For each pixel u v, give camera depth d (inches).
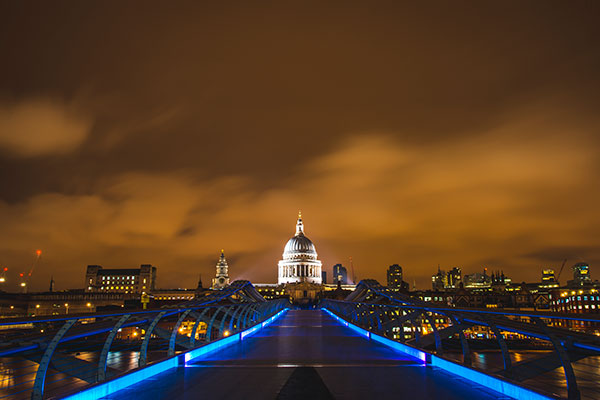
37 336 465.4
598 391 422.9
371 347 754.2
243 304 968.9
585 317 288.2
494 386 418.9
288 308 2974.9
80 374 545.6
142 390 435.5
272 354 668.1
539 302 6879.9
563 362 333.4
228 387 445.4
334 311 1893.5
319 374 505.4
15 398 641.0
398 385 445.7
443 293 7190.0
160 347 1256.8
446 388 430.9
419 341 636.7
